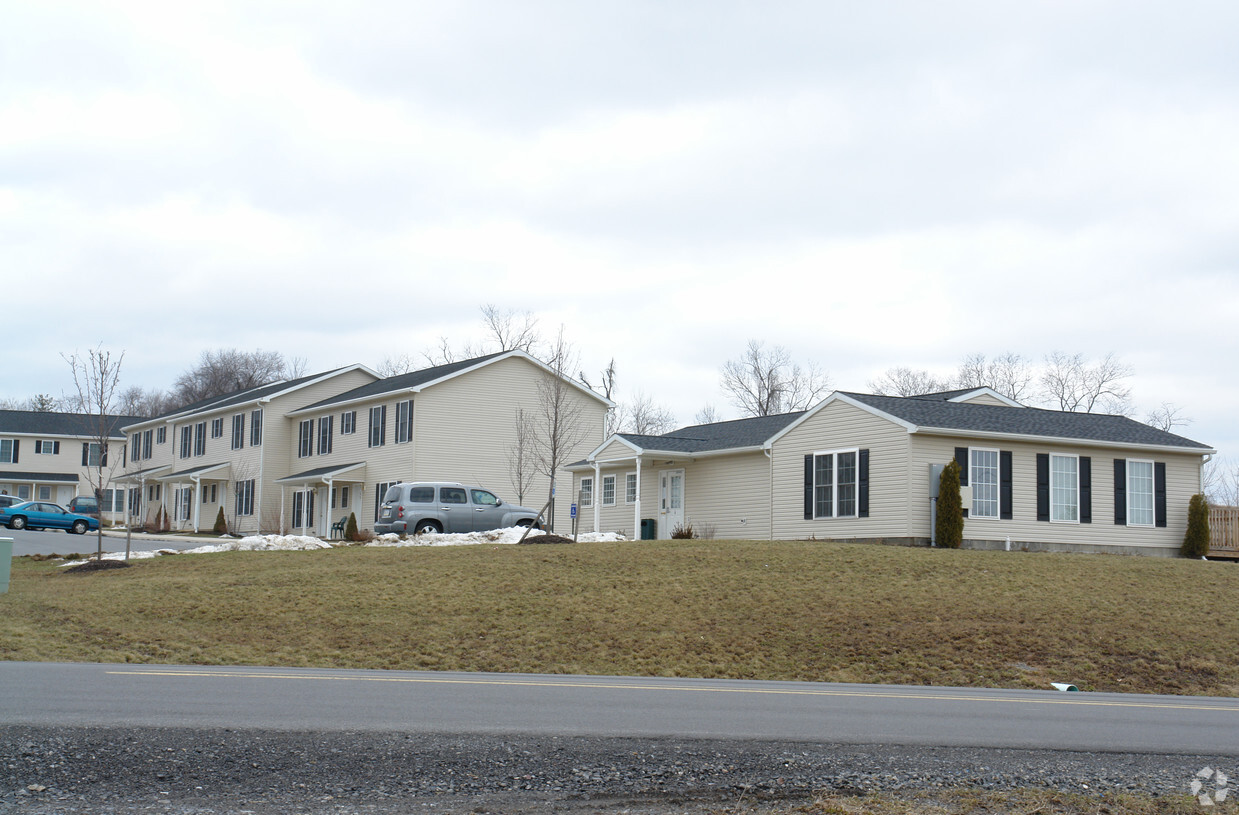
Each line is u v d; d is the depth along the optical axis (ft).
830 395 96.89
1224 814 24.23
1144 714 38.50
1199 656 60.95
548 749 28.32
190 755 26.71
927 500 88.74
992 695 43.98
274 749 27.50
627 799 24.38
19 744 27.09
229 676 41.34
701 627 64.39
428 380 139.44
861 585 72.54
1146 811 24.40
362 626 63.26
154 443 209.77
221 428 179.73
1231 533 97.35
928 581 73.51
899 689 45.93
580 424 148.66
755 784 25.76
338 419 155.84
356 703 34.53
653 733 30.71
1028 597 70.28
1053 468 93.86
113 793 23.80
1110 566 80.23
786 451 102.12
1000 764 28.43
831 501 96.22
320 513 156.25
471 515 113.91
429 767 26.40
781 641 62.08
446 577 76.13
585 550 86.63
